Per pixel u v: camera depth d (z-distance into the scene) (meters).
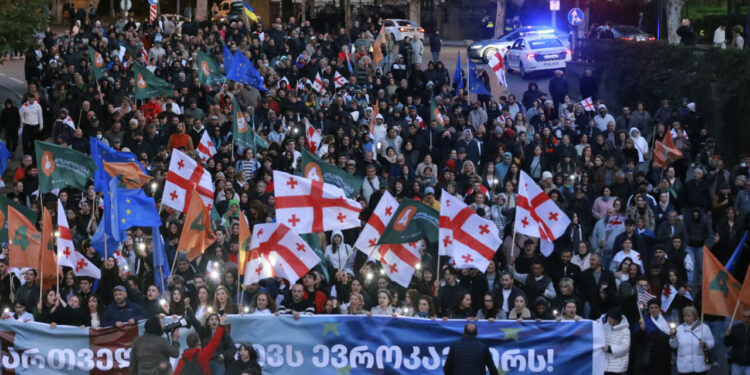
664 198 57.97
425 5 193.62
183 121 72.25
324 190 45.81
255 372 38.72
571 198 58.22
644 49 93.12
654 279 46.59
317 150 67.31
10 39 79.25
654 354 41.34
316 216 45.88
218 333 39.31
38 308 43.56
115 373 41.62
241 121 64.88
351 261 50.28
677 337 41.97
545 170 67.25
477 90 84.19
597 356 41.53
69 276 45.16
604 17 160.00
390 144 70.62
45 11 83.50
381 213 46.38
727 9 123.50
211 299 43.75
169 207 53.56
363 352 41.88
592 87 99.31
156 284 45.88
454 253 43.53
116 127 68.62
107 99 81.00
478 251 43.62
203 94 80.50
